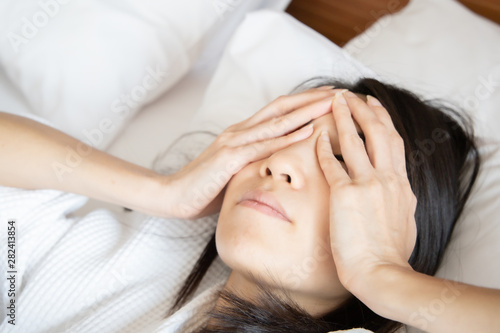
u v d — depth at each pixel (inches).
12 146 25.7
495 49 33.3
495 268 25.4
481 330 16.4
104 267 26.9
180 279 28.4
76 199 28.6
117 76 35.7
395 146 23.2
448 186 26.3
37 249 26.8
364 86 28.1
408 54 34.9
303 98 26.4
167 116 39.9
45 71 35.6
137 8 35.7
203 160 26.4
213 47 42.7
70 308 25.8
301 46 35.1
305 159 22.2
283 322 21.8
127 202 26.7
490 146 29.9
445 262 26.8
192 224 29.9
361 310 23.7
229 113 35.3
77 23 35.0
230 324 22.3
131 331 25.9
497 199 27.7
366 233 19.9
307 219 21.1
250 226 21.3
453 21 35.3
